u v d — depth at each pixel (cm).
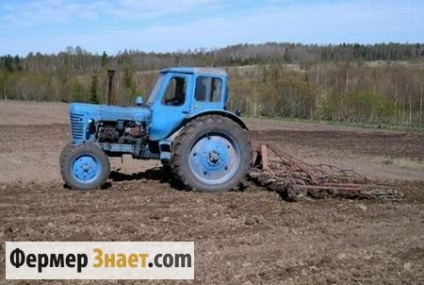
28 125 2403
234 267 580
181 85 930
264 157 968
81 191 898
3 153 1395
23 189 921
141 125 946
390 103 3566
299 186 880
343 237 701
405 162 1436
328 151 1647
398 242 689
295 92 3900
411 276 573
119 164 1216
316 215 796
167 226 715
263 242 666
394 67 5128
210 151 913
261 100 3975
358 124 3138
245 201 861
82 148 898
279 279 551
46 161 1266
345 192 918
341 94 3775
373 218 798
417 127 3016
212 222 741
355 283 550
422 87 3962
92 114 933
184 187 936
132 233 681
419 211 848
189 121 916
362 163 1409
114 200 846
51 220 729
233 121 934
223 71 944
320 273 572
